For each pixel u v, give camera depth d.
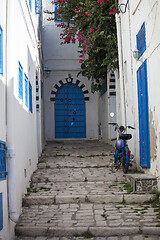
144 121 6.52
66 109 16.58
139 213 4.99
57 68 16.41
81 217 4.94
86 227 4.48
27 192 6.16
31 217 5.04
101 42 10.36
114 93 12.43
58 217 4.99
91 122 16.58
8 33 4.88
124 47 8.80
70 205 5.60
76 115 16.62
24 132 6.30
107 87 12.73
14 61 4.96
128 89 8.36
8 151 4.72
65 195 5.84
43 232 4.54
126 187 6.30
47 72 16.45
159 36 5.29
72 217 4.96
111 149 11.30
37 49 10.70
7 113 4.79
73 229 4.47
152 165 6.09
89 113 16.59
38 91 10.90
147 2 6.09
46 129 16.22
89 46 10.26
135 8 7.16
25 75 6.78
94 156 10.15
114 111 12.53
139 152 7.22
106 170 7.97
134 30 7.42
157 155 5.68
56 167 8.58
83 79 16.64
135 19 7.29
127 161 6.91
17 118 5.23
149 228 4.33
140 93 6.89
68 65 16.45
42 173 7.75
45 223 4.73
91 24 10.34
